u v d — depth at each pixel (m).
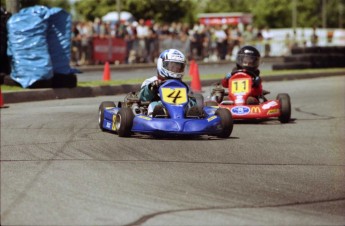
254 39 138.62
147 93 36.28
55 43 59.16
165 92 35.25
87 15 147.12
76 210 20.94
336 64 88.19
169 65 36.00
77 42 98.25
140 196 22.59
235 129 39.84
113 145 32.47
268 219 20.11
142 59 107.06
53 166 27.48
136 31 106.56
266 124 42.47
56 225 19.48
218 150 31.67
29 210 20.95
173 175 25.83
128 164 27.84
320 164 29.03
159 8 140.62
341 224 19.84
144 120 33.91
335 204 22.05
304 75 79.44
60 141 34.19
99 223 19.66
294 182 25.19
